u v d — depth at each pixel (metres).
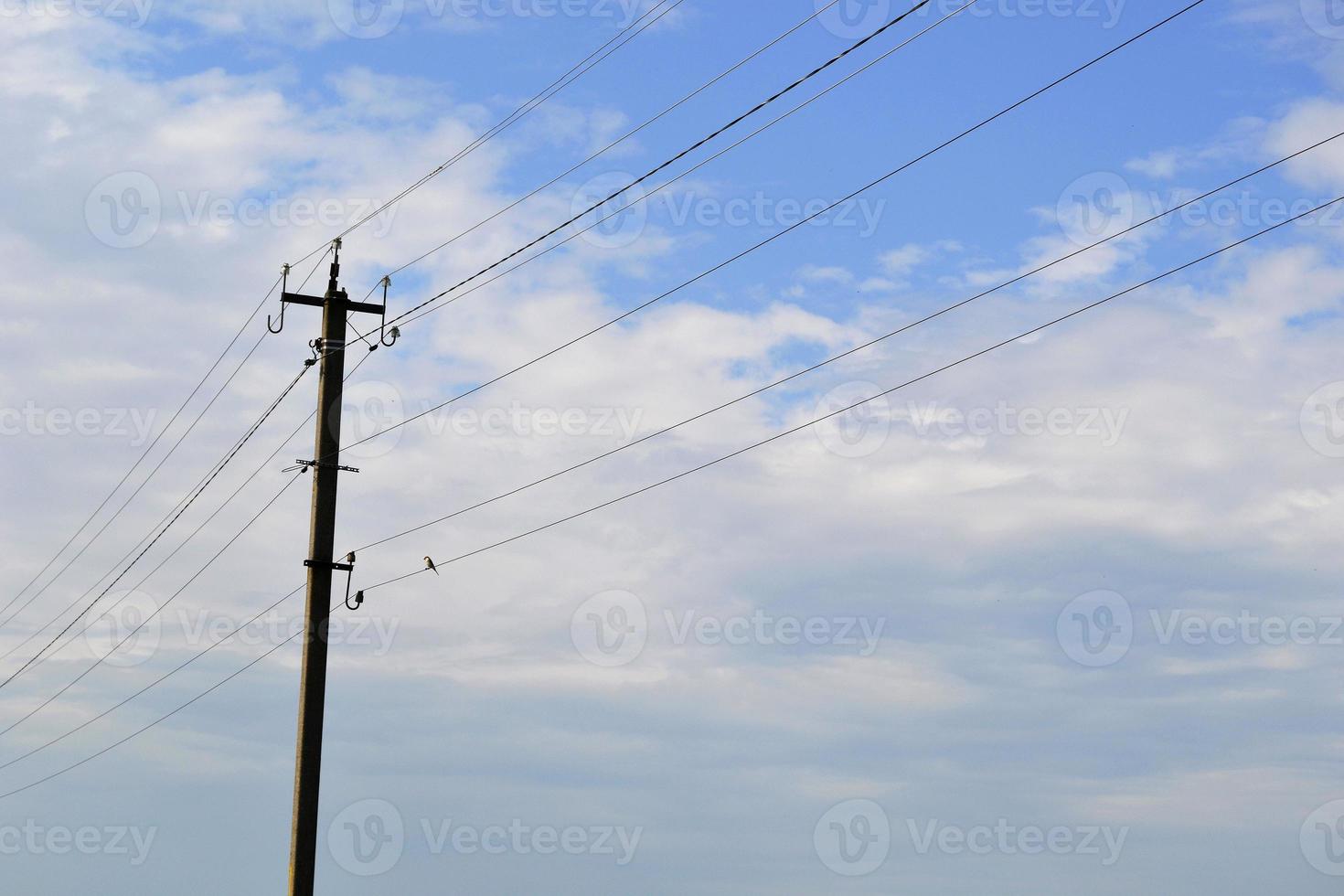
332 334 26.08
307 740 24.67
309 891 24.28
